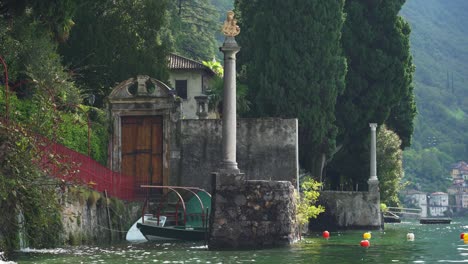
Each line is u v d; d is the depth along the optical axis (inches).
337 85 3166.8
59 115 1558.8
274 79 3115.2
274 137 2436.0
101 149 2406.5
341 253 1718.8
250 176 2432.3
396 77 3526.1
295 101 3102.9
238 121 2447.1
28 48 2020.2
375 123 3380.9
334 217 3196.4
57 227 1685.5
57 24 2049.7
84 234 1897.1
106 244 1961.1
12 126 1409.9
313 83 3107.8
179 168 2456.9
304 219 2158.0
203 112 2773.1
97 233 1995.6
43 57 2030.0
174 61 3905.0
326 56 3122.5
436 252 1793.8
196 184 2452.0
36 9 1932.8
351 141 3511.3
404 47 3535.9
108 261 1459.2
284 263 1438.2
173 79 3875.5
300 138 3137.3
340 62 3157.0
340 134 3452.3
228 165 1800.0
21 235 1595.7
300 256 1588.3
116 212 2134.6
